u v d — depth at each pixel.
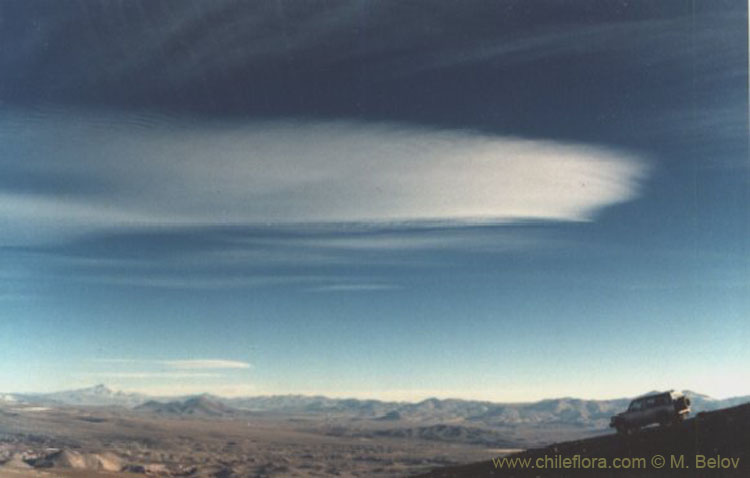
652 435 28.34
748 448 23.78
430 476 32.25
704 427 26.94
